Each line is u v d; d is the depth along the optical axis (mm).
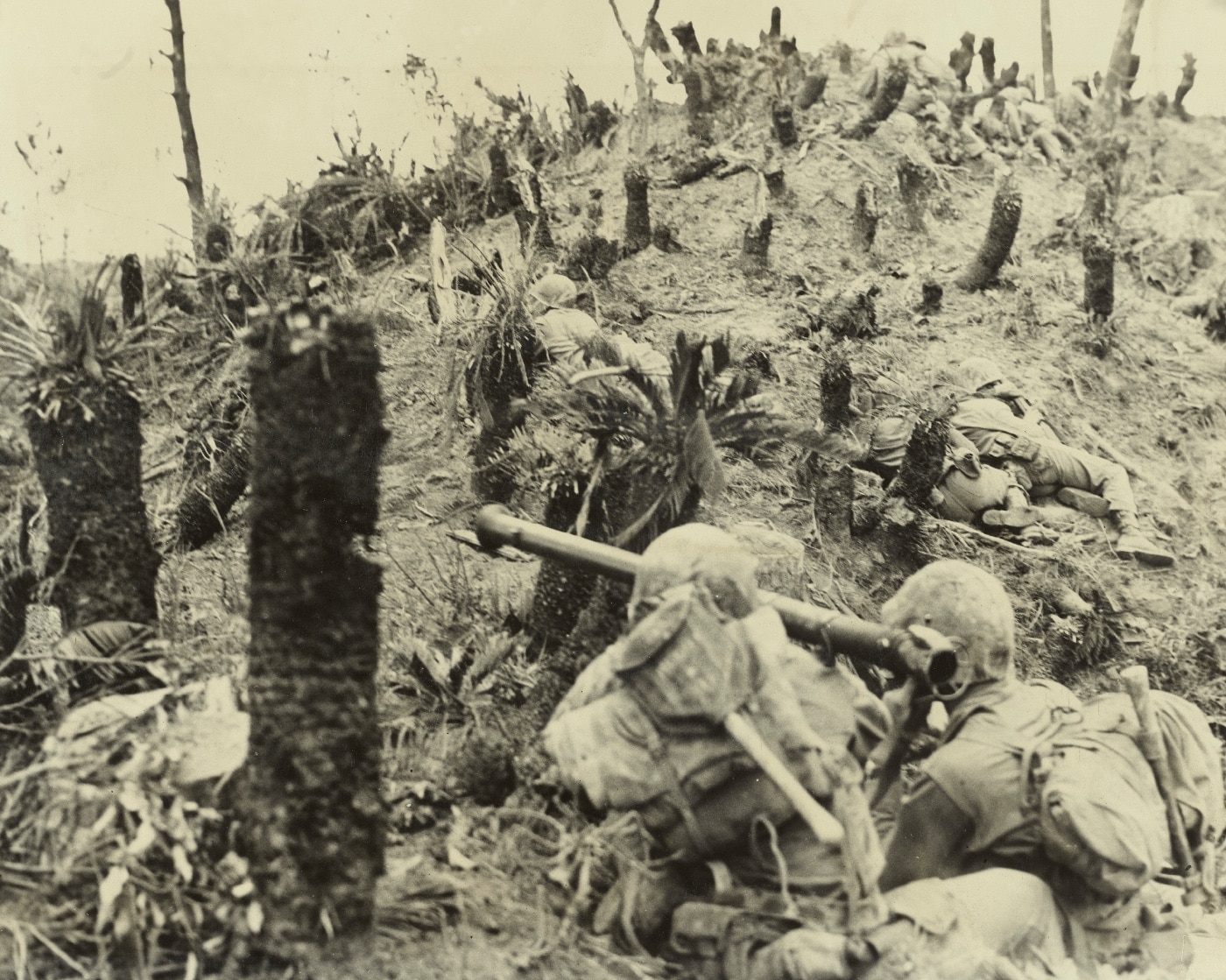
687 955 5105
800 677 5277
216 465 6594
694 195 8195
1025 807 5551
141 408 6406
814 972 4953
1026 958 5418
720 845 5098
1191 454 7832
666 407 6285
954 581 5863
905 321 7914
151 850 4855
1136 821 5516
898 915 5203
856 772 5223
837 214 8258
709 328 7555
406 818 5453
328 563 4621
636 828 5305
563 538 6066
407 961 4934
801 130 8484
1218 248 8656
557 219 7805
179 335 6875
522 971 4992
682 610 5055
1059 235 8508
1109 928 5648
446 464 6691
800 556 6586
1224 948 5863
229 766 4961
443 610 6254
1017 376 7832
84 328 5707
